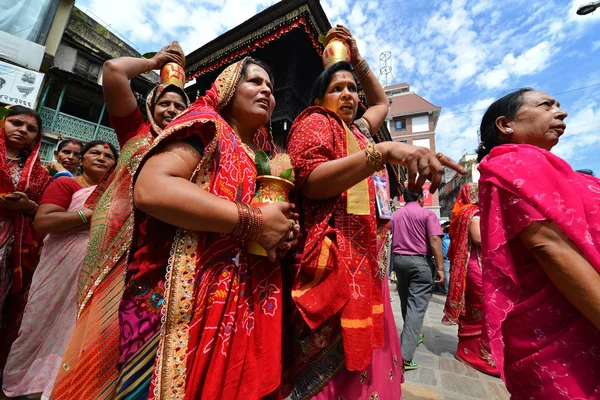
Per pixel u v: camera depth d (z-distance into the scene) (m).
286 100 4.64
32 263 2.62
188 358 0.84
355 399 1.13
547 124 1.33
